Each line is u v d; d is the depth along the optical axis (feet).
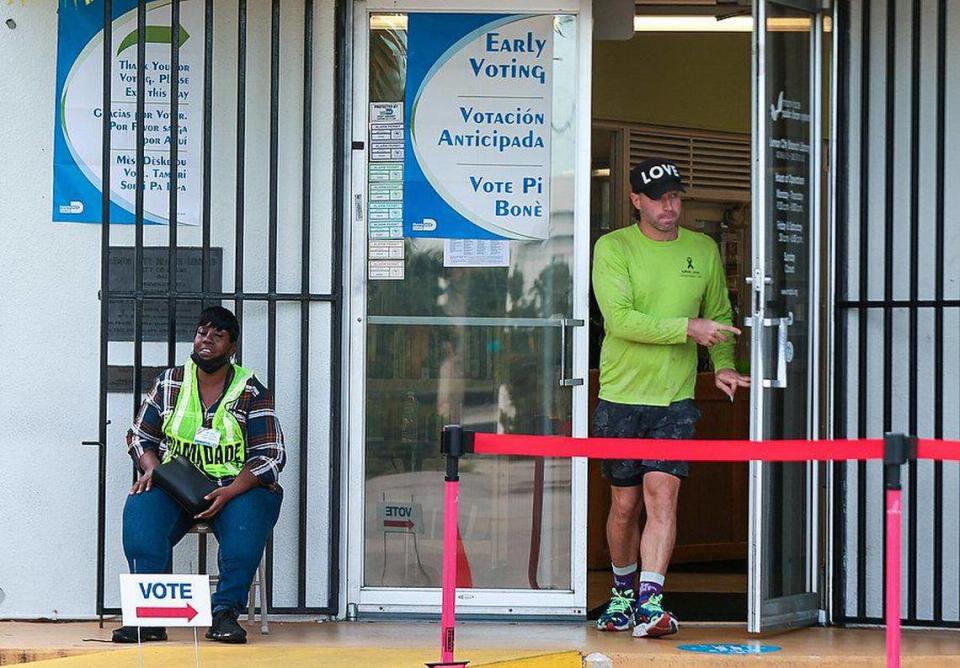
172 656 59.88
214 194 70.28
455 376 70.79
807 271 68.85
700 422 88.99
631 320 65.26
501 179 70.85
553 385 70.64
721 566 90.17
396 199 70.69
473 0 70.64
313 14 70.13
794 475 68.23
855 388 71.46
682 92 98.99
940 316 69.26
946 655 62.59
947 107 71.46
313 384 69.82
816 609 69.46
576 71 70.85
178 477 62.49
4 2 69.87
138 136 67.26
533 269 70.85
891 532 52.21
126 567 69.77
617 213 97.76
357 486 69.97
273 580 69.72
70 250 70.03
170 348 67.46
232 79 70.44
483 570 70.23
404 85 70.79
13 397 69.77
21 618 69.56
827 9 71.05
